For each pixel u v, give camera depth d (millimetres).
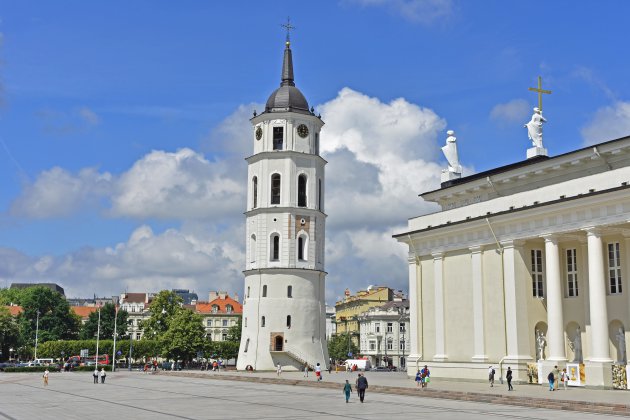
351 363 99750
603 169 50781
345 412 36625
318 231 91375
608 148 49781
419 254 62219
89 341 134250
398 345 164375
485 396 42094
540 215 49938
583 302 50312
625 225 45719
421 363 61156
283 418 34094
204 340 114375
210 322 188875
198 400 46781
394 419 32750
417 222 63594
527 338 51594
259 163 91375
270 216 89625
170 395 52156
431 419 32531
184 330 112250
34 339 146875
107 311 150500
